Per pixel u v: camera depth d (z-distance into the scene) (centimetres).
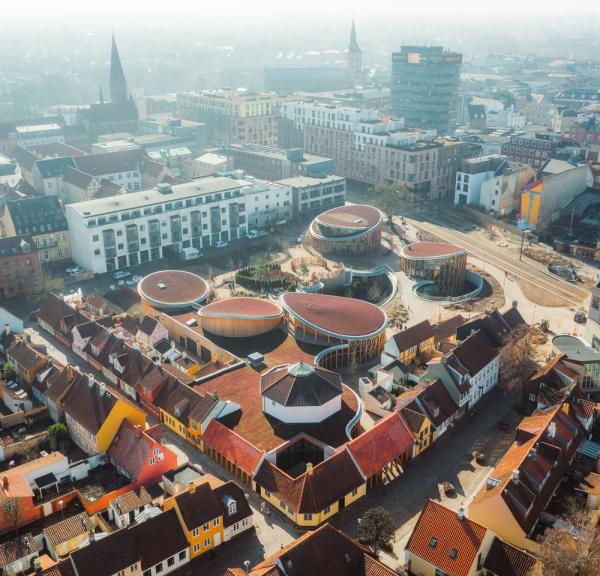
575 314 19962
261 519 11825
